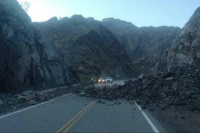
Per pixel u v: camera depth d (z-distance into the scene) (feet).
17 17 116.37
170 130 36.14
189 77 85.66
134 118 45.70
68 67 181.47
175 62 169.99
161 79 90.17
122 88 99.91
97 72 271.28
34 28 133.49
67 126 37.52
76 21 382.01
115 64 339.77
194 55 146.51
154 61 548.72
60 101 74.79
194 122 44.45
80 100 78.33
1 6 108.68
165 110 58.70
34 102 66.85
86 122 41.01
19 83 93.76
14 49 95.25
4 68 85.92
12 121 41.83
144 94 80.23
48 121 41.73
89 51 297.94
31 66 107.65
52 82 129.49
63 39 309.42
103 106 63.41
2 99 71.31
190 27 181.57
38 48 126.82
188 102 65.72
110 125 38.70
